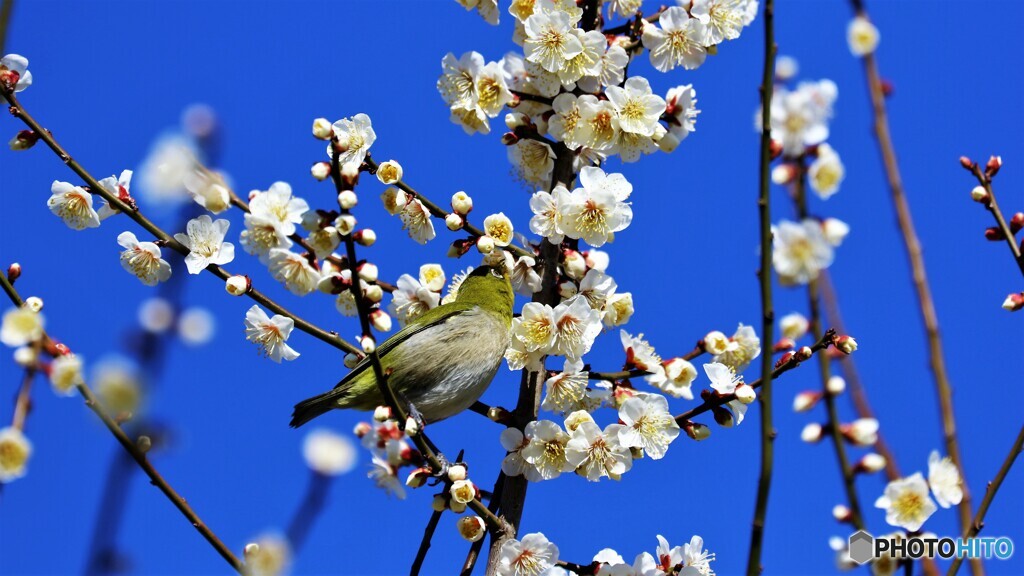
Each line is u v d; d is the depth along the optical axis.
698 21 8.93
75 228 8.41
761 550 5.82
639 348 8.59
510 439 8.38
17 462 5.28
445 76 8.95
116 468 4.49
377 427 7.97
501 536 8.22
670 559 8.18
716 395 8.19
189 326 4.89
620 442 8.09
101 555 4.36
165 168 5.11
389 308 10.07
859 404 6.30
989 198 8.02
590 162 9.66
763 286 6.01
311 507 4.34
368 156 8.54
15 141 8.14
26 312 6.04
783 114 6.28
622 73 8.93
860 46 6.35
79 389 5.91
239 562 6.24
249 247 8.36
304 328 8.62
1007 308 7.48
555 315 8.31
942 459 6.29
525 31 8.92
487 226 8.89
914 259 6.26
